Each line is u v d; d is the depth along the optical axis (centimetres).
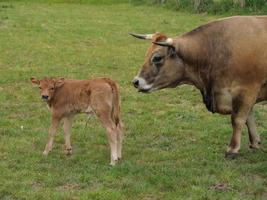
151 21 3628
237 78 1220
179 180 1116
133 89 1920
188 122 1550
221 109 1258
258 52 1211
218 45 1235
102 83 1191
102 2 4928
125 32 3169
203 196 1038
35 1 4922
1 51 2531
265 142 1380
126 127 1498
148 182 1106
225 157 1263
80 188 1088
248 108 1235
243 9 3809
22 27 3278
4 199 1034
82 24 3459
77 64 2298
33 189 1077
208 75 1246
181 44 1238
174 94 1855
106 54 2520
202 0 4044
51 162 1220
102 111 1185
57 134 1412
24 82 1978
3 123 1502
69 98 1223
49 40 2855
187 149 1321
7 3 4700
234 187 1095
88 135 1417
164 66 1243
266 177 1155
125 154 1287
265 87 1240
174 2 4338
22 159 1233
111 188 1084
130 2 4816
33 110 1644
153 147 1349
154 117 1602
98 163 1222
